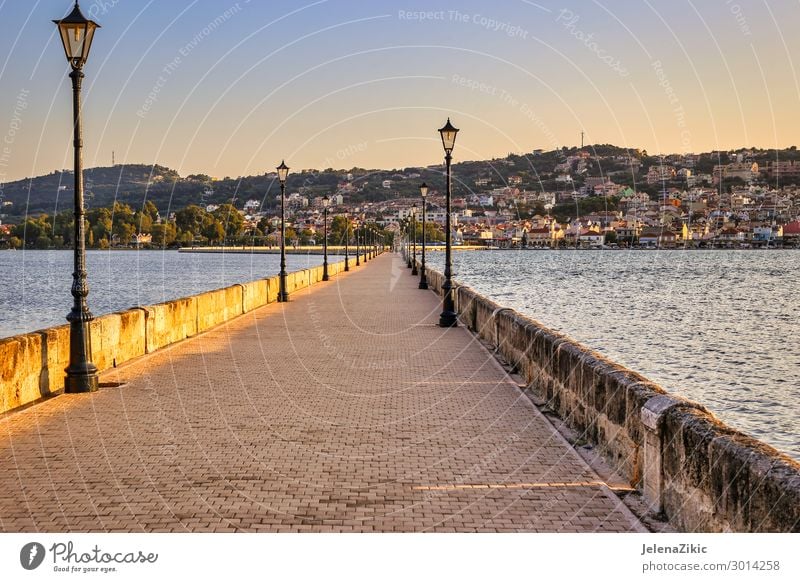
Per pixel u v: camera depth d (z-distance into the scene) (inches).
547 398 471.2
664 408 272.1
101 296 3085.6
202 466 334.6
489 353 697.6
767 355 1240.2
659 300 2448.3
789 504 190.9
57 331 512.1
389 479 316.8
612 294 2711.6
